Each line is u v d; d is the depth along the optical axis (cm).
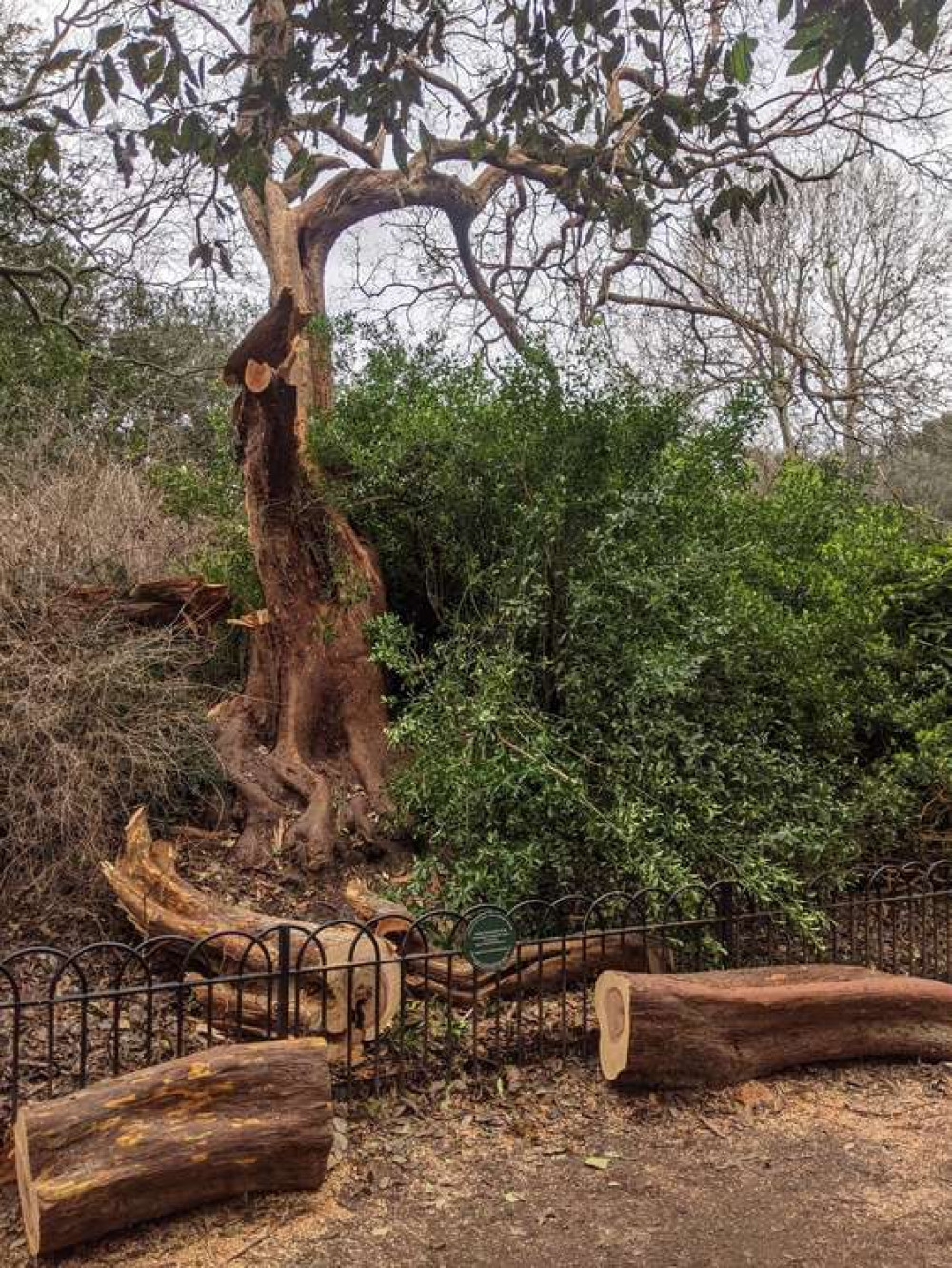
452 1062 395
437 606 632
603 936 441
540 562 525
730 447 587
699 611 489
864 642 579
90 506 630
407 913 433
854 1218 312
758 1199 322
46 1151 276
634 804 442
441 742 489
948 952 527
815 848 461
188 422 1296
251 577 683
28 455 695
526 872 451
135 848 469
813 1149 354
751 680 515
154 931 429
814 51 229
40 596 541
